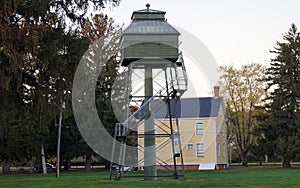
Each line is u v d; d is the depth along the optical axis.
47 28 16.33
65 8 18.64
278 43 51.28
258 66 57.06
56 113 18.89
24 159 51.84
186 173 34.53
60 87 18.48
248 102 57.44
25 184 23.53
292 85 49.22
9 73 16.05
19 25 15.53
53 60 17.47
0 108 18.23
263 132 51.25
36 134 46.47
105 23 41.53
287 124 49.56
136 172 36.59
